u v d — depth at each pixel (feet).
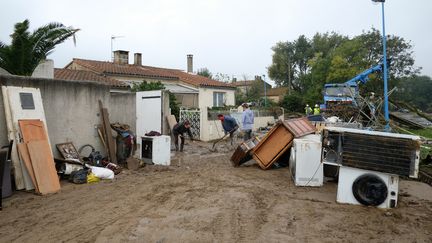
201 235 15.33
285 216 17.97
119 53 96.63
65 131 29.50
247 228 16.22
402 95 154.10
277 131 30.45
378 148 19.25
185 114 59.77
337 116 55.93
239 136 61.11
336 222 17.12
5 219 17.81
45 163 23.90
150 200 20.74
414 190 24.16
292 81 187.21
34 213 18.70
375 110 53.06
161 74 90.12
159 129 42.83
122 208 19.22
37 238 15.25
